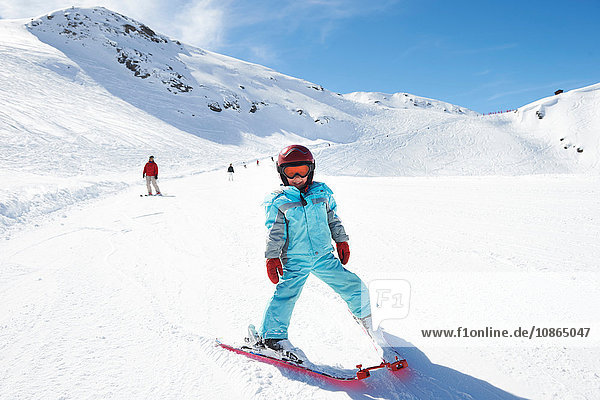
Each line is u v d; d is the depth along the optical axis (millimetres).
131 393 1808
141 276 3832
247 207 9516
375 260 4262
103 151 33969
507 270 3750
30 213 8312
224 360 2139
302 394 1814
